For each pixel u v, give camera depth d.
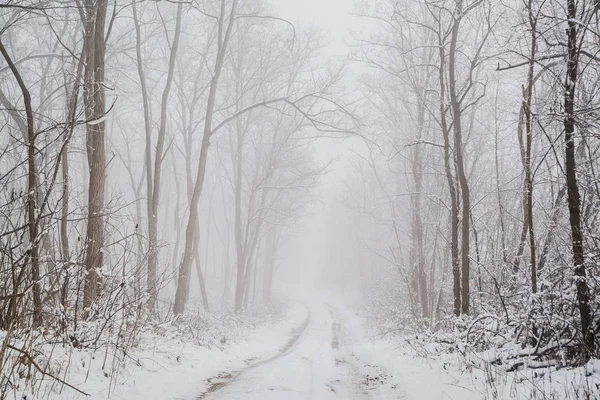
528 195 8.18
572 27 7.02
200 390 6.96
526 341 8.38
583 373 6.38
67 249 8.12
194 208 15.89
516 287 9.99
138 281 8.42
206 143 16.25
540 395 5.98
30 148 6.77
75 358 6.83
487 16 11.41
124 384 6.48
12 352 6.02
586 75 8.98
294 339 19.00
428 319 15.77
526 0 8.60
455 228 13.07
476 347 9.24
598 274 7.68
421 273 18.16
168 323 10.87
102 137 9.77
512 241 12.45
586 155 9.35
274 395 6.75
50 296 7.16
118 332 7.97
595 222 8.88
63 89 19.22
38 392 5.25
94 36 10.54
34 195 6.71
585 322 6.73
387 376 9.12
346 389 7.69
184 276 15.24
